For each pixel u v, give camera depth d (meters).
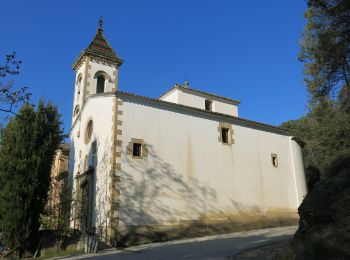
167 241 19.33
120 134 20.03
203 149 23.00
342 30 14.26
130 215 18.91
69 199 20.55
